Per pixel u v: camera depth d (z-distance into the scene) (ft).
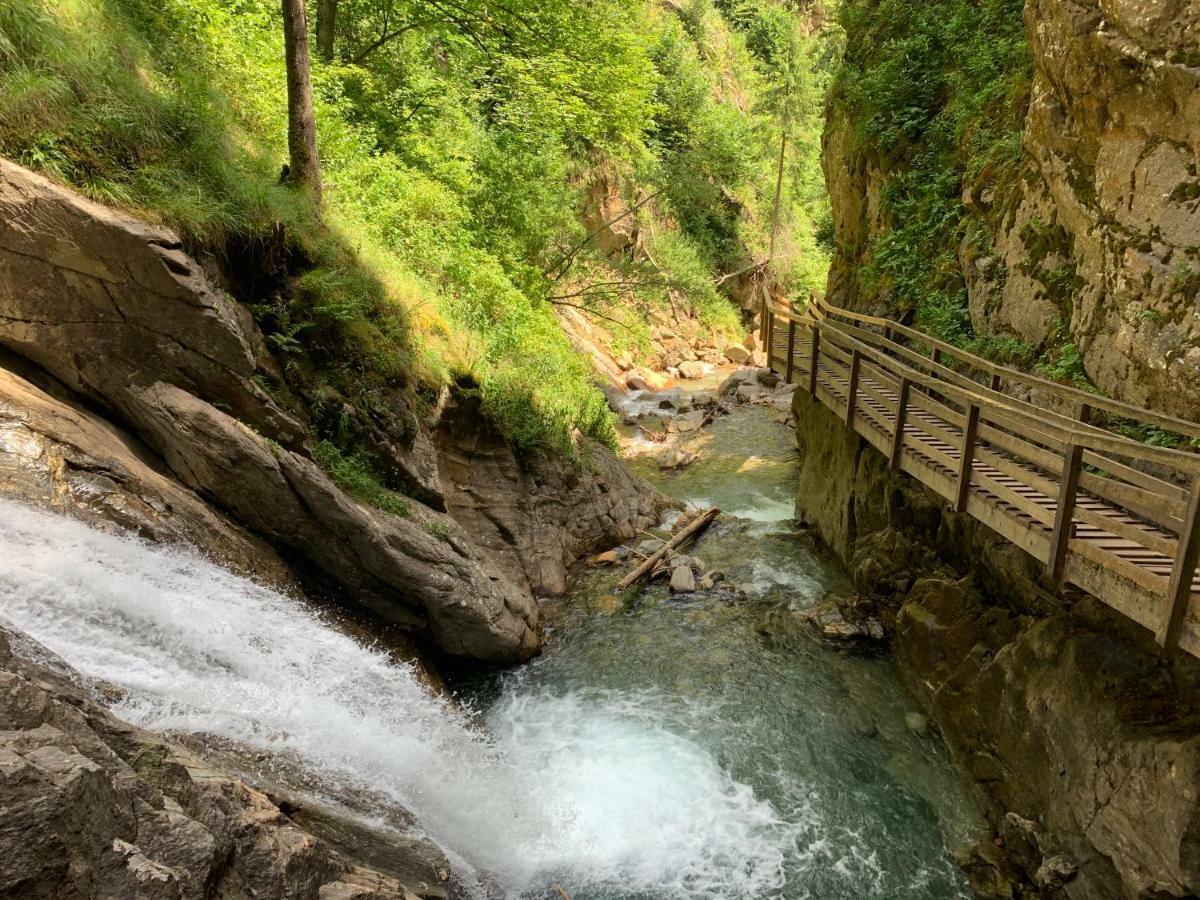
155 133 24.14
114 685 14.79
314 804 15.72
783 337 49.11
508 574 32.78
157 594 17.70
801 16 137.28
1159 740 16.34
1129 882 16.47
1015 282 28.45
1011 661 21.81
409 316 31.58
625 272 66.28
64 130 21.25
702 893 19.47
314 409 25.89
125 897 7.89
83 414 21.02
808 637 30.71
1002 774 21.61
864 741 24.98
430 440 30.48
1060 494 17.52
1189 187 19.99
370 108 48.01
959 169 35.70
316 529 24.20
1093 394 21.49
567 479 38.29
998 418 20.27
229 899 9.69
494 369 36.73
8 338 19.88
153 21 30.60
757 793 22.94
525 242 56.03
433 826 19.01
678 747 24.80
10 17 21.43
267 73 35.55
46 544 16.22
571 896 19.11
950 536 27.58
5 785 7.28
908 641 27.71
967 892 19.67
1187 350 19.45
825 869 20.30
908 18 43.55
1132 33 20.95
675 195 89.30
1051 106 25.54
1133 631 18.47
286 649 20.44
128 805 9.25
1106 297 22.82
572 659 30.01
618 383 73.31
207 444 21.89
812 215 127.24
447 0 49.01
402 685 23.56
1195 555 13.97
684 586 34.71
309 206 29.01
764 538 40.04
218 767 14.56
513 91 57.31
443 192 45.37
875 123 42.60
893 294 38.73
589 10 57.36
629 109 63.05
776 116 110.73
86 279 20.30
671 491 47.91
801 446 48.06
